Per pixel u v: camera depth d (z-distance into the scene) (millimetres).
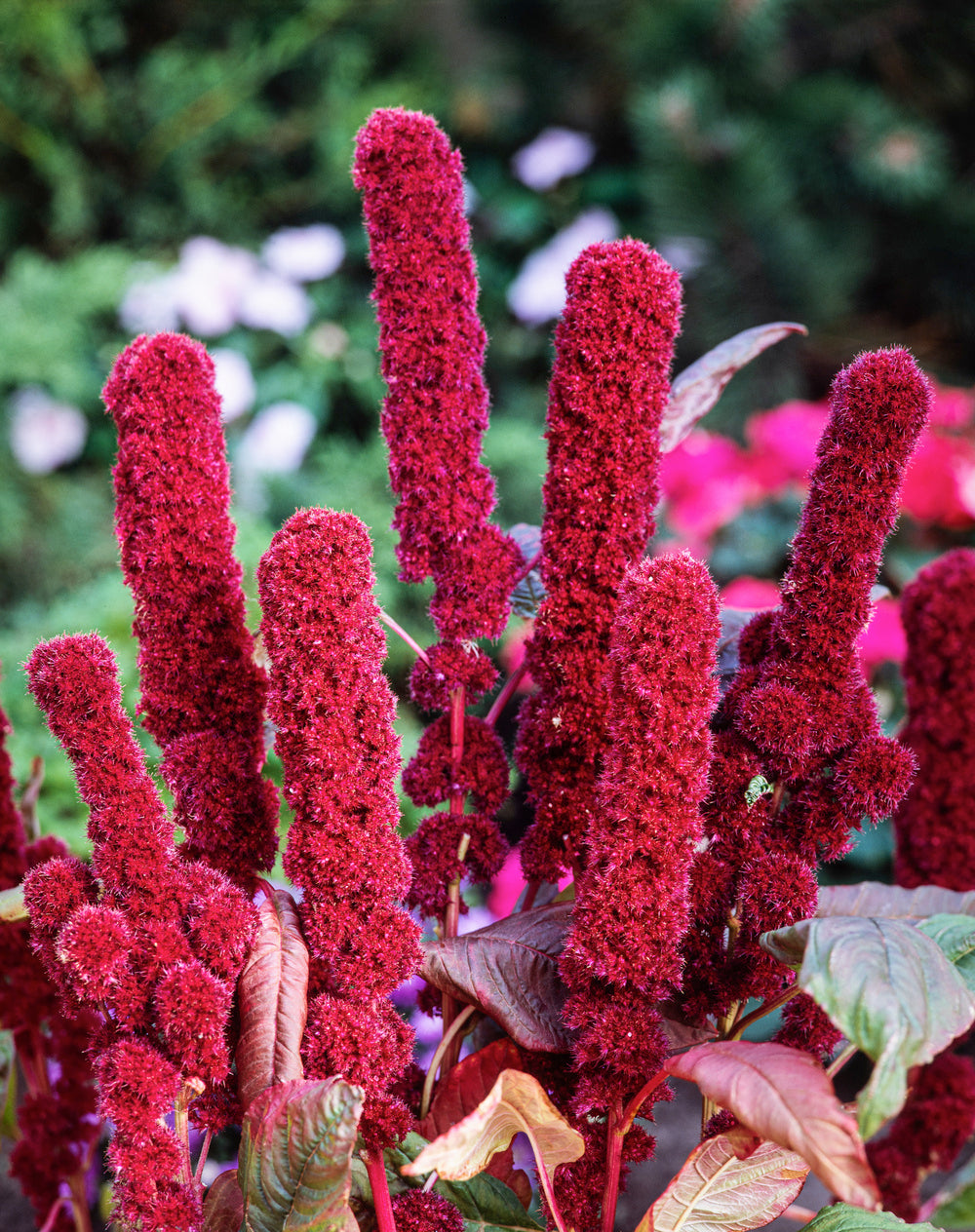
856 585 806
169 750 832
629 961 785
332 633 770
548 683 849
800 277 2850
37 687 786
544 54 3711
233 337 3010
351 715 776
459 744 881
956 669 918
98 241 3301
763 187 2811
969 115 3479
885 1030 739
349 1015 785
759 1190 816
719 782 813
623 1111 804
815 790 820
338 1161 752
